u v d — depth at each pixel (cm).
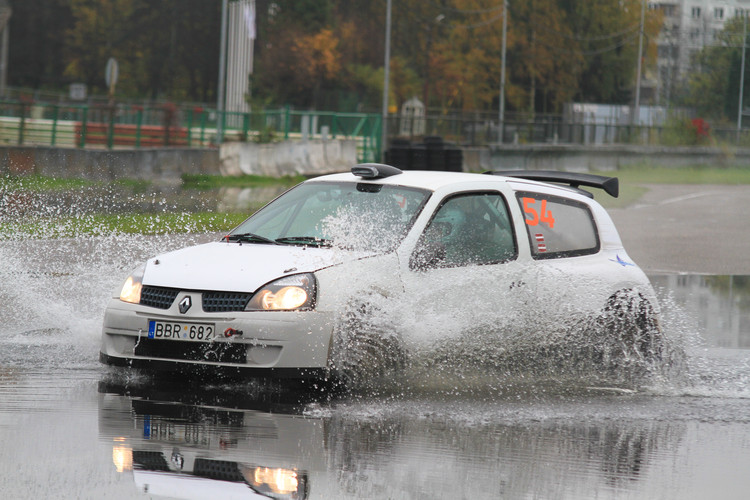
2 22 16412
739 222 5934
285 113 10181
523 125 13462
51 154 7319
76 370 1741
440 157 8862
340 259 1634
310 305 1555
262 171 9300
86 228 4025
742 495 1138
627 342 1931
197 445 1264
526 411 1548
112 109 8569
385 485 1122
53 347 1941
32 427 1325
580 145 14038
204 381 1659
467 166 11119
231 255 1688
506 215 1858
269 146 9469
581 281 1869
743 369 1988
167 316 1580
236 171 9019
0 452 1198
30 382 1625
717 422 1529
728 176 12762
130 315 1611
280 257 1655
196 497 1048
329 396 1591
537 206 1919
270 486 1099
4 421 1353
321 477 1144
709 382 1858
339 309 1571
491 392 1675
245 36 16312
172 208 5272
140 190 6625
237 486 1094
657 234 5178
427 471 1188
